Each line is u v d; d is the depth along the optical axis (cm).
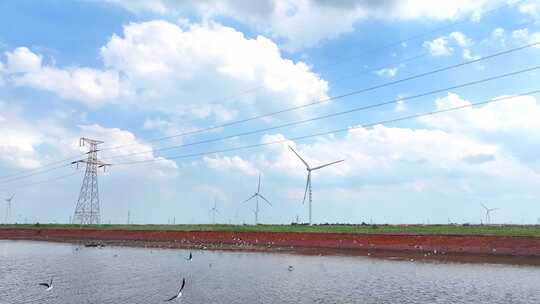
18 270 5097
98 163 13550
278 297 3394
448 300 3184
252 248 7388
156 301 3331
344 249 6688
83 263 5791
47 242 10194
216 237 8538
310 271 4709
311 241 7225
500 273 4281
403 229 7462
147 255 6794
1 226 14450
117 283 4131
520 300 3150
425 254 5788
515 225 8031
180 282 4147
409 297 3303
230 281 4153
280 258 5988
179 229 10081
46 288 3900
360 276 4303
